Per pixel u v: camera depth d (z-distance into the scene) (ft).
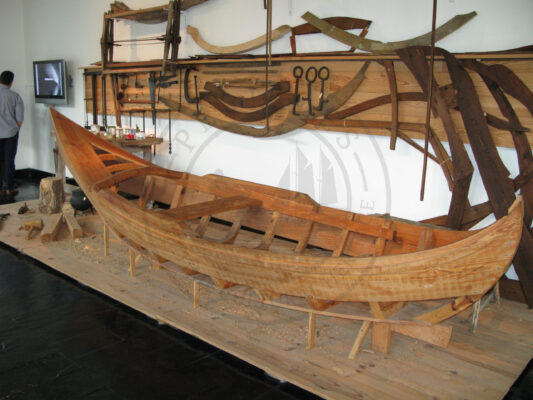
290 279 7.67
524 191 9.82
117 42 19.15
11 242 13.30
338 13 12.64
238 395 7.15
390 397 6.84
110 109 19.26
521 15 9.97
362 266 7.04
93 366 7.82
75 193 14.65
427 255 6.71
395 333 8.91
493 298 10.43
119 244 13.41
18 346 8.37
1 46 23.38
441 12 11.00
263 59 13.57
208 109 15.78
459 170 10.24
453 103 10.37
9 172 20.07
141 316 9.60
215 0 15.64
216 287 8.91
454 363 7.86
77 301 10.20
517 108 9.86
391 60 11.25
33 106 24.38
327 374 7.40
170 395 7.13
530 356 8.17
